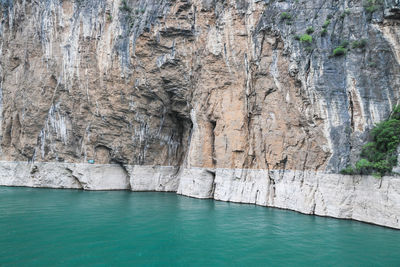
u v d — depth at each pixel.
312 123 19.73
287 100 21.53
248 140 24.58
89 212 18.84
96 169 32.66
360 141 17.23
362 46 18.53
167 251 11.52
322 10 20.75
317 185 18.77
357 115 17.86
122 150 32.50
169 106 32.12
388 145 15.52
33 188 32.50
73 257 10.62
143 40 29.58
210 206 21.77
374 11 18.52
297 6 21.88
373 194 15.84
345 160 17.59
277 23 22.31
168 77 29.72
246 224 15.92
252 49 23.84
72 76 32.34
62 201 23.25
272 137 22.34
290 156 21.00
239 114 25.00
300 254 11.31
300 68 20.38
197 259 10.72
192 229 14.85
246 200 23.28
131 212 19.11
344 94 18.53
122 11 31.38
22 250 11.26
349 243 12.55
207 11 27.28
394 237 13.31
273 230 14.66
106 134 32.47
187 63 28.89
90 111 32.66
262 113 23.34
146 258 10.72
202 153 27.50
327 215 17.77
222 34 26.02
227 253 11.38
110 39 31.44
